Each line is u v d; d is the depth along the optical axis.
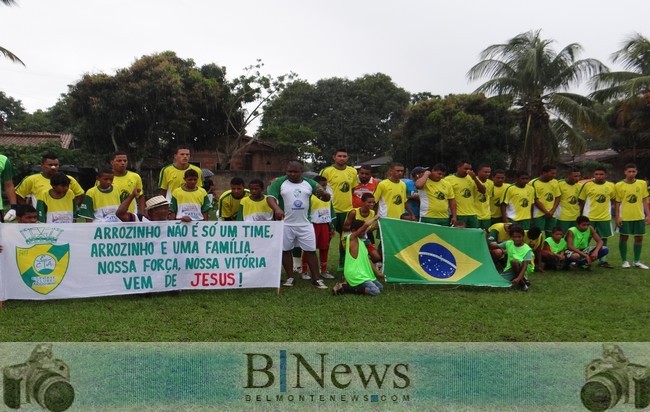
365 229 6.61
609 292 6.70
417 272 6.93
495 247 7.66
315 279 6.97
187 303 5.91
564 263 8.56
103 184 6.71
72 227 6.02
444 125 27.67
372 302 6.00
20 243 5.84
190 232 6.41
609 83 23.89
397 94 49.44
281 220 6.62
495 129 27.12
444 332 4.88
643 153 28.92
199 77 27.92
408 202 9.55
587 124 23.19
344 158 8.16
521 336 4.79
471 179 8.45
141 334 4.74
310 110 49.06
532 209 8.72
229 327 4.96
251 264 6.54
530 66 22.92
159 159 29.73
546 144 24.61
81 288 6.05
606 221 9.10
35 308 5.65
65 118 41.41
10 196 6.67
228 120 30.53
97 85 25.83
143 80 25.75
